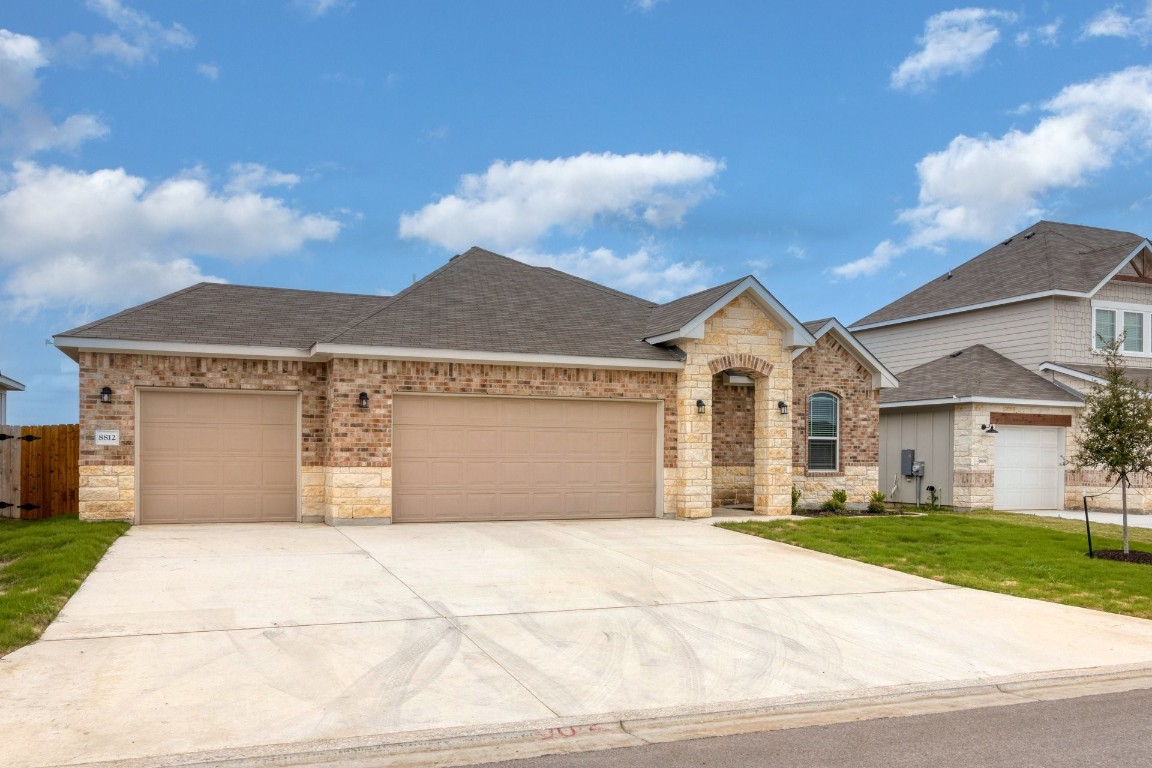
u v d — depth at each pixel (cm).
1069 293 2345
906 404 2325
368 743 599
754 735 649
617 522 1719
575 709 680
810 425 2112
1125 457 1402
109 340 1528
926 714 712
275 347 1620
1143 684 813
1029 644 920
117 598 975
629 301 2092
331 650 809
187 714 642
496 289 1962
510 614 960
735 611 1009
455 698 695
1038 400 2233
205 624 878
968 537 1578
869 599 1095
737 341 1836
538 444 1731
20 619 853
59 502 1764
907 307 2900
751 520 1756
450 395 1662
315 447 1664
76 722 620
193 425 1611
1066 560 1362
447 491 1669
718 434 2042
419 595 1033
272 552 1280
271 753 579
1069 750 620
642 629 919
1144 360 2495
